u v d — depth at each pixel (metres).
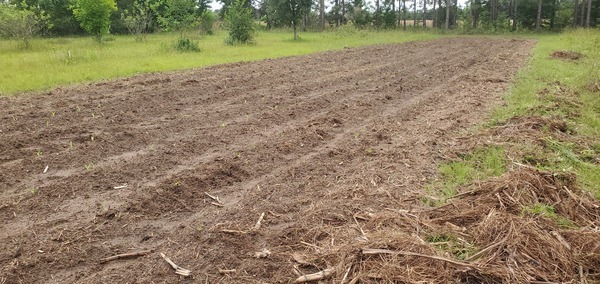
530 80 10.97
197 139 6.54
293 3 27.34
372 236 3.66
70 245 3.80
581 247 3.53
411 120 7.76
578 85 10.22
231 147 6.27
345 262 3.37
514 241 3.47
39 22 20.83
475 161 5.61
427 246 3.46
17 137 6.41
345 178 5.21
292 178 5.20
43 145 6.16
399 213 4.20
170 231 4.06
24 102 8.54
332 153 5.99
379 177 5.17
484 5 51.12
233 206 4.52
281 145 6.25
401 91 10.26
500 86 10.57
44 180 5.07
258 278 3.38
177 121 7.46
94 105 8.36
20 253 3.65
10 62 13.09
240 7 23.61
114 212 4.31
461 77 11.91
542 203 4.17
